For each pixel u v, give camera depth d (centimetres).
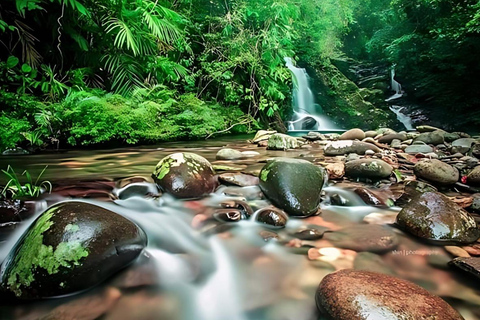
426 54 1179
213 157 391
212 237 173
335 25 1109
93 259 124
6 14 485
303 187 210
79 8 482
